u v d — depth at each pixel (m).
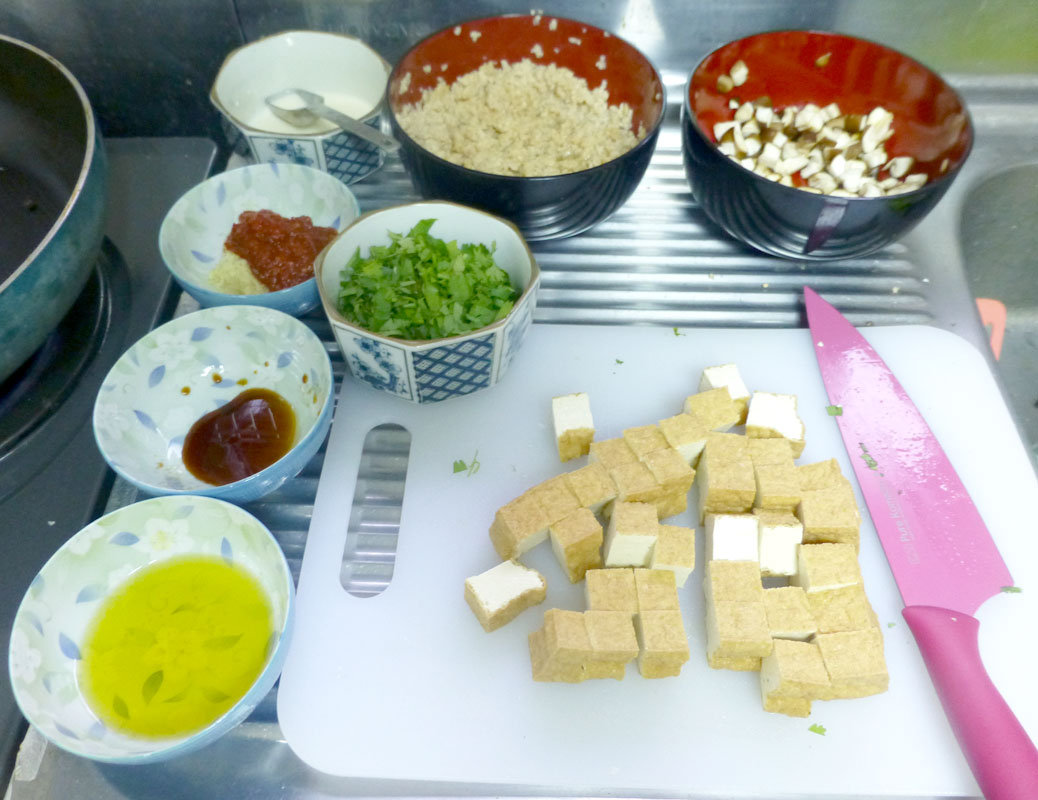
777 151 0.90
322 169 0.92
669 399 0.81
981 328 0.86
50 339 0.82
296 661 0.66
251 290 0.84
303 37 0.95
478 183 0.79
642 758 0.62
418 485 0.75
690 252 0.91
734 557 0.68
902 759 0.62
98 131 0.76
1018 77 1.06
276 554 0.62
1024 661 0.66
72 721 0.57
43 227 0.85
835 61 0.92
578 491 0.69
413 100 0.91
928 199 0.77
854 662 0.62
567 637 0.61
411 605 0.69
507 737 0.62
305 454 0.70
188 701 0.59
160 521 0.66
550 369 0.83
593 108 0.94
